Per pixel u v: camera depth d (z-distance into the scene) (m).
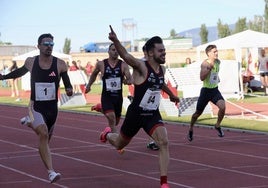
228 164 9.77
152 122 7.39
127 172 9.16
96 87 40.00
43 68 7.74
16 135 14.52
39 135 7.70
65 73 7.93
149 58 7.38
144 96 7.34
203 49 28.31
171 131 14.70
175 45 66.50
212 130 14.73
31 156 10.98
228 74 21.61
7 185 8.22
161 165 7.21
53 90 7.80
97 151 11.52
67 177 8.78
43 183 8.34
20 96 32.66
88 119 18.64
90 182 8.38
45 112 7.80
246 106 22.00
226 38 27.14
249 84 27.89
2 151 11.72
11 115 20.72
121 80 10.97
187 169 9.32
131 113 7.51
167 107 18.39
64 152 11.47
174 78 18.45
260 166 9.54
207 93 12.29
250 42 26.31
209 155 10.77
